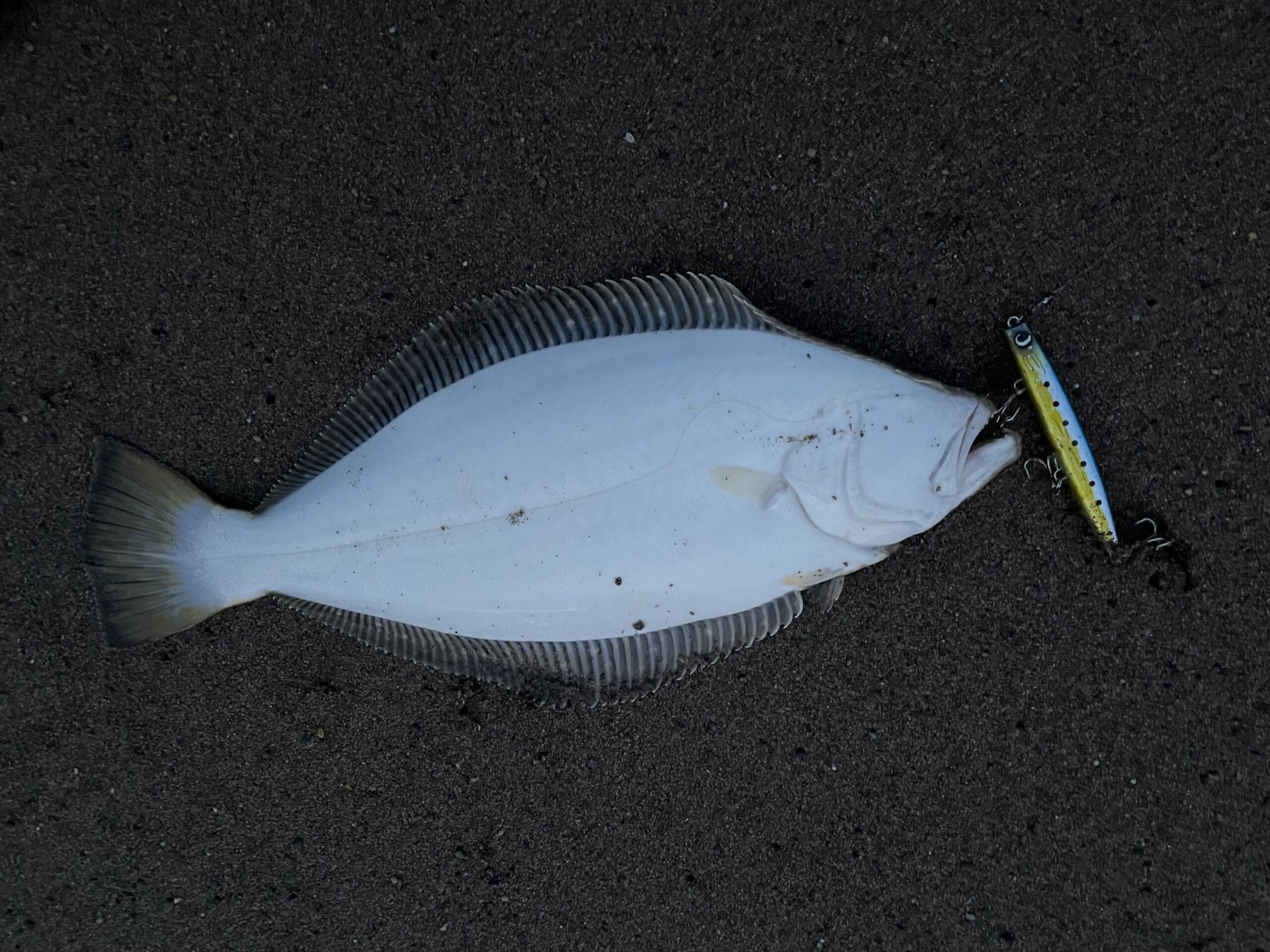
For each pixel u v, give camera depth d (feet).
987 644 1.62
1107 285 1.56
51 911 1.69
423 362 1.53
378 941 1.70
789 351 1.46
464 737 1.67
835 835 1.66
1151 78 1.52
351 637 1.64
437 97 1.56
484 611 1.49
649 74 1.55
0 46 1.54
